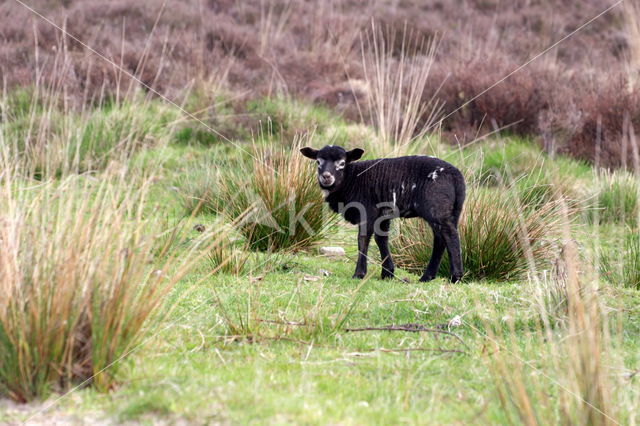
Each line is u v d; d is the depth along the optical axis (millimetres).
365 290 10016
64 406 5793
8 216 6488
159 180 16734
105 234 6570
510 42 31938
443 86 23172
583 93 23297
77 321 6164
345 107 23203
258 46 29328
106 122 18078
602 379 5531
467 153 18922
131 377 6289
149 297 6688
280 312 8414
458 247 10500
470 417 5688
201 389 6055
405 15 33688
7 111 18453
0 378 6016
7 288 5973
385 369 6855
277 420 5500
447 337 7938
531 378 6457
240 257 11023
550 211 12523
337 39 30766
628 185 16469
